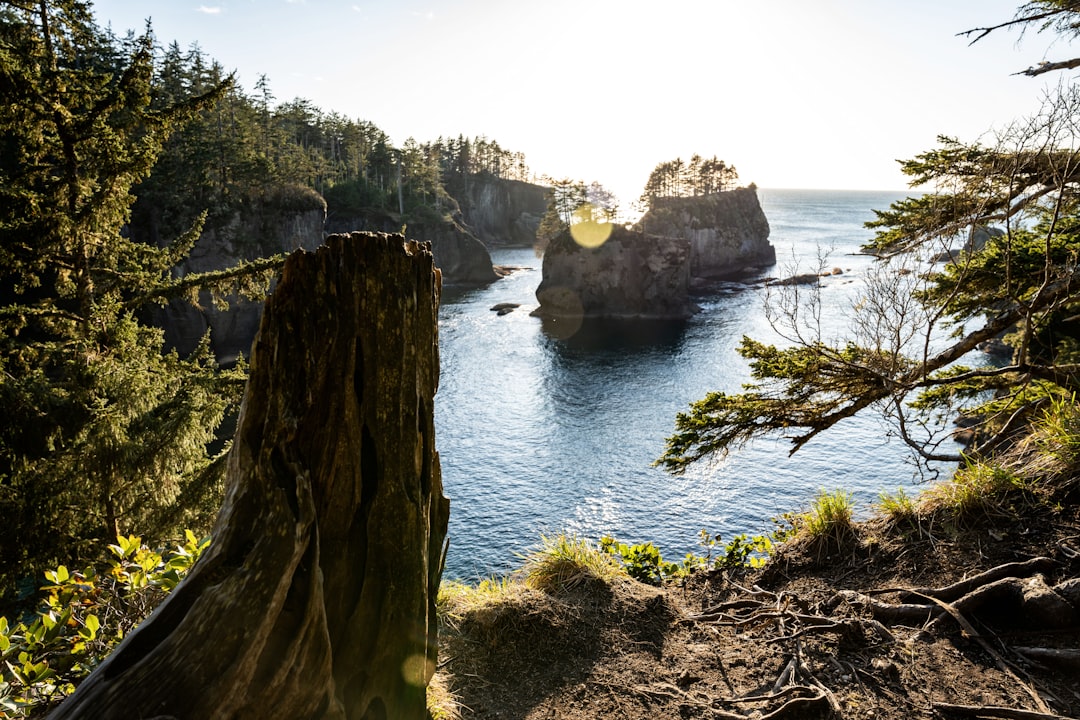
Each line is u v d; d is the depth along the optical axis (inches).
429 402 117.1
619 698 154.8
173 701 79.1
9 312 435.5
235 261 2231.8
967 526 194.9
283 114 4124.0
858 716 139.6
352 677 102.2
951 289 321.4
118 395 430.3
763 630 178.1
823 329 1669.5
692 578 226.8
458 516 1174.3
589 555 215.2
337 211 3961.6
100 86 427.5
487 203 6624.0
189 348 1888.5
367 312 105.1
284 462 96.7
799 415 325.1
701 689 157.2
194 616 84.9
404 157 4554.6
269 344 99.6
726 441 327.0
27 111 402.6
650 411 1766.7
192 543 140.9
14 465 417.4
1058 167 265.0
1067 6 297.7
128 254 476.4
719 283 4153.5
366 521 105.2
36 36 414.0
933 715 138.2
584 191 4800.7
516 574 221.8
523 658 169.8
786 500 1174.3
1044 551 175.2
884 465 1273.4
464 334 2691.9
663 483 1286.9
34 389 418.0
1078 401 258.4
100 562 406.6
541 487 1296.8
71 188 424.2
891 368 295.6
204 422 459.2
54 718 77.5
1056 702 136.6
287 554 89.9
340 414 102.0
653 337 2640.3
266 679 86.9
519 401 1861.5
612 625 184.7
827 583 197.5
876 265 316.8
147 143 434.9
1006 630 157.9
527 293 3698.3
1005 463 221.9
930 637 162.2
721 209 4825.3
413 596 106.5
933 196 332.2
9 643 117.7
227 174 2359.7
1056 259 306.7
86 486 413.1
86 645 127.4
